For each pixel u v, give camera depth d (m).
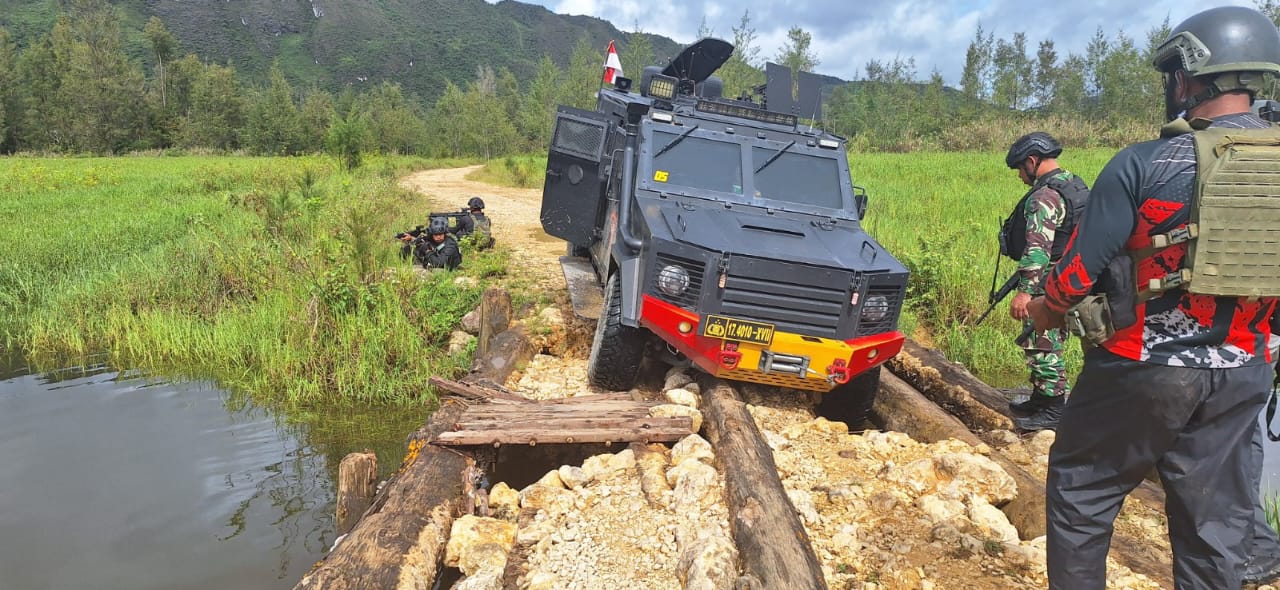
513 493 4.50
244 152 73.94
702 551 3.30
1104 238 2.40
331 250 10.40
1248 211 2.22
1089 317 2.46
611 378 5.87
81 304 9.48
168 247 11.44
